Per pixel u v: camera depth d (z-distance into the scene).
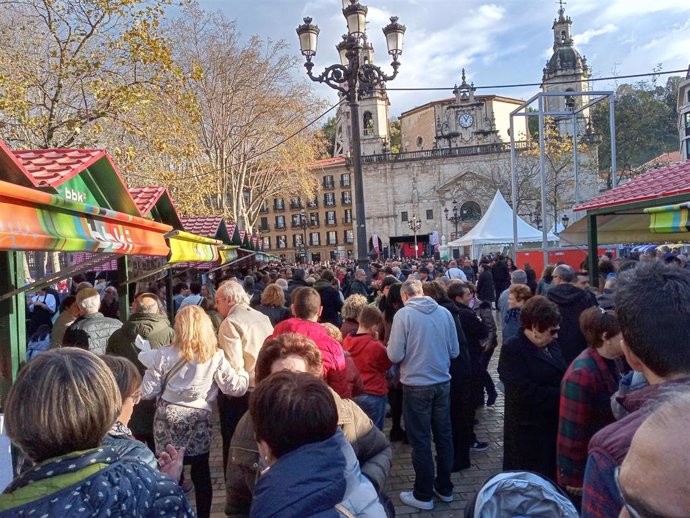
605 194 7.90
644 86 59.91
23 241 2.69
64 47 11.36
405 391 4.59
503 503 1.96
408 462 5.66
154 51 11.38
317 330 4.06
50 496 1.38
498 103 74.00
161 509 1.52
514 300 6.19
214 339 4.06
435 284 5.49
